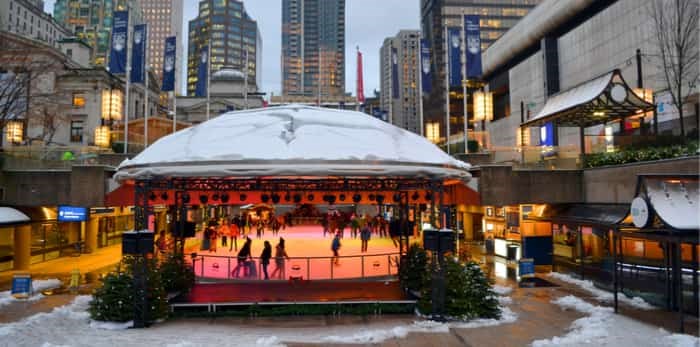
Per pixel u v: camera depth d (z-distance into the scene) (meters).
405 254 18.56
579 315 14.33
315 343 11.04
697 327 12.76
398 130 16.02
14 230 24.11
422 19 145.62
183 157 13.04
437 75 121.12
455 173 14.51
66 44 69.25
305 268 19.95
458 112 112.38
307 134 13.70
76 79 53.38
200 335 11.65
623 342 11.30
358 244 29.39
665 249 15.10
